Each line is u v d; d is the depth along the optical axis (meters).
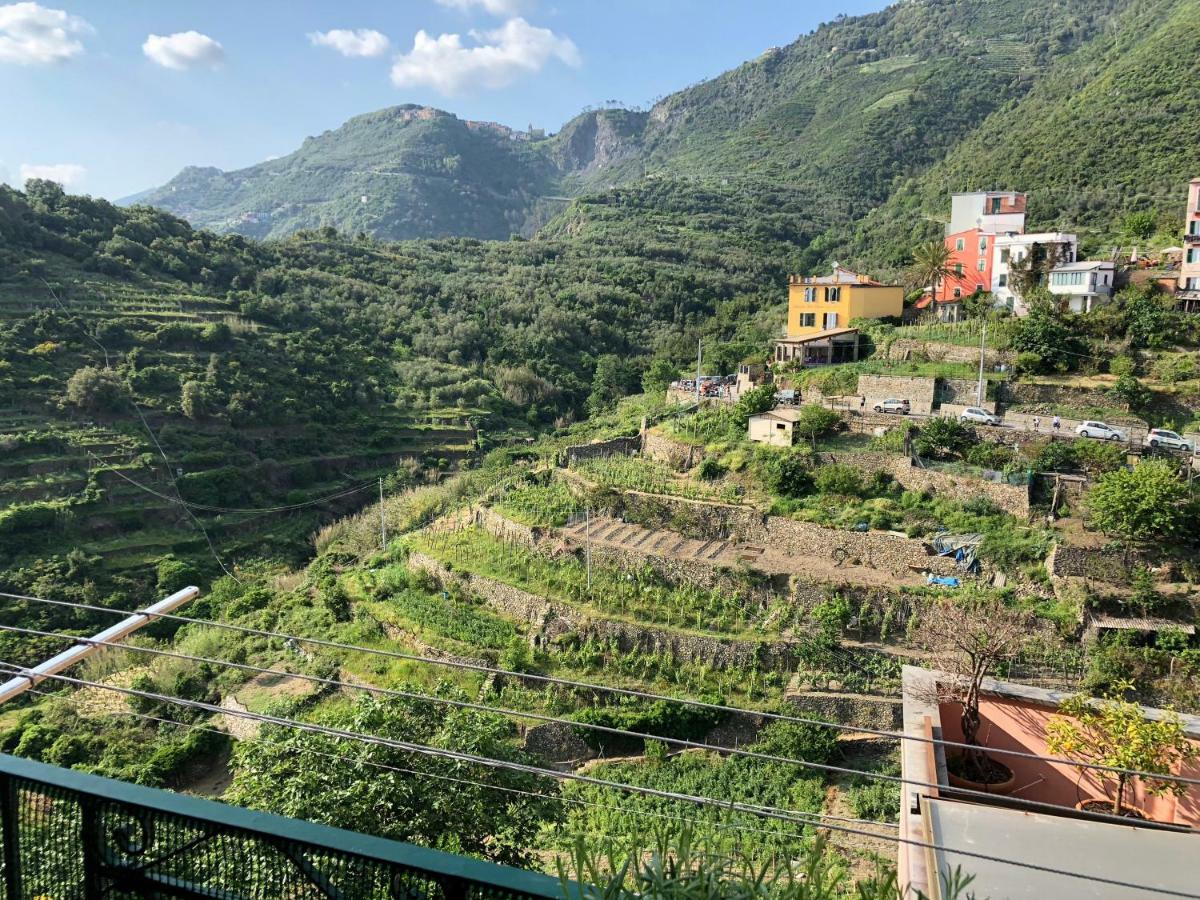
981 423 40.16
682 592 34.91
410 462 68.31
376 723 19.16
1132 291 47.72
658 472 45.25
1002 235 56.06
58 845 6.92
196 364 70.19
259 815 6.34
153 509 56.47
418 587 40.50
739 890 5.47
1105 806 13.91
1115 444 36.09
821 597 32.81
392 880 6.12
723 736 29.91
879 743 28.41
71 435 58.72
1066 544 31.58
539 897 5.62
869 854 22.86
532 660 33.59
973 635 27.48
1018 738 15.29
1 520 50.16
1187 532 30.67
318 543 56.47
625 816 25.66
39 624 45.22
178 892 6.62
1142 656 27.75
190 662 39.22
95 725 34.97
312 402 72.81
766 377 54.00
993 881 8.63
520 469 55.16
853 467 39.78
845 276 62.78
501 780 18.94
